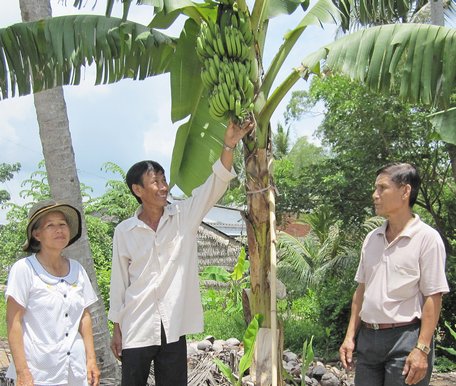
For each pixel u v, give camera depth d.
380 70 3.50
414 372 2.94
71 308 3.07
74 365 3.01
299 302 9.95
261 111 3.64
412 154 9.62
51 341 2.96
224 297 11.59
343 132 9.82
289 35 3.71
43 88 3.80
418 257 3.03
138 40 3.91
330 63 3.61
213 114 3.38
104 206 12.46
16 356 2.87
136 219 3.36
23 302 2.94
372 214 9.93
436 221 10.30
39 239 3.11
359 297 3.40
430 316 2.97
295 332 8.77
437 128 5.03
